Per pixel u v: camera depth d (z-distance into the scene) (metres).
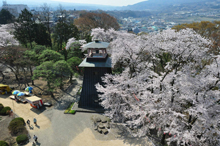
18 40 43.97
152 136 17.36
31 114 21.05
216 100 13.25
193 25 42.75
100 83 21.44
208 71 14.73
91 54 21.83
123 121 19.23
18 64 27.95
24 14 40.56
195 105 12.77
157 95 15.15
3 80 31.19
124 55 21.67
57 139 16.86
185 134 12.12
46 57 28.98
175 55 17.91
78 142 16.53
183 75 15.50
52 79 25.02
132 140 16.83
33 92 26.92
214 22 43.47
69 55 36.16
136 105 17.38
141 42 21.34
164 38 22.45
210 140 12.58
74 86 29.72
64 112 21.38
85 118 20.34
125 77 19.45
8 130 17.95
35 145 16.02
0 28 47.44
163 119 13.98
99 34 36.00
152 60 22.91
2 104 22.66
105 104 19.39
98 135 17.52
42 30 42.72
